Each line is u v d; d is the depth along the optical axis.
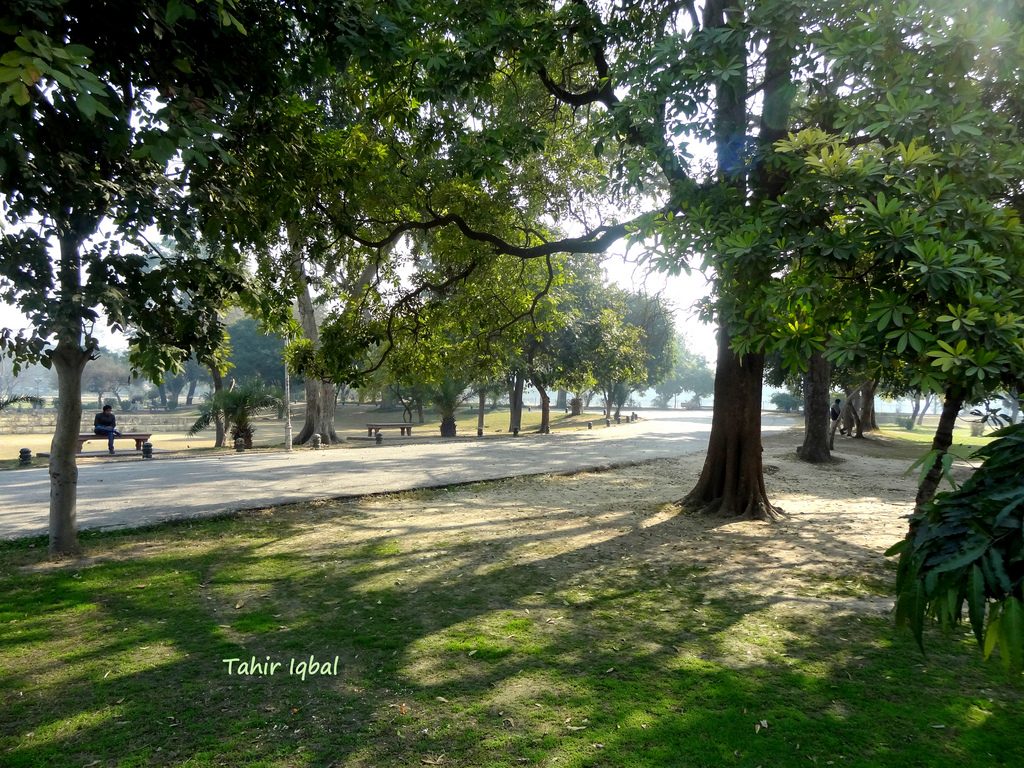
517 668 4.92
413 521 10.41
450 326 13.82
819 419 20.28
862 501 13.27
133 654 5.15
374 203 10.77
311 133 8.70
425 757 3.71
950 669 4.97
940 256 4.39
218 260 7.72
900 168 5.40
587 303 33.62
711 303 7.18
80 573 7.34
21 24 3.97
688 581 7.32
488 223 11.68
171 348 6.59
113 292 5.96
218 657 5.11
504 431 40.31
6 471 17.33
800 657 5.19
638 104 7.53
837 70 6.66
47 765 3.63
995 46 5.94
